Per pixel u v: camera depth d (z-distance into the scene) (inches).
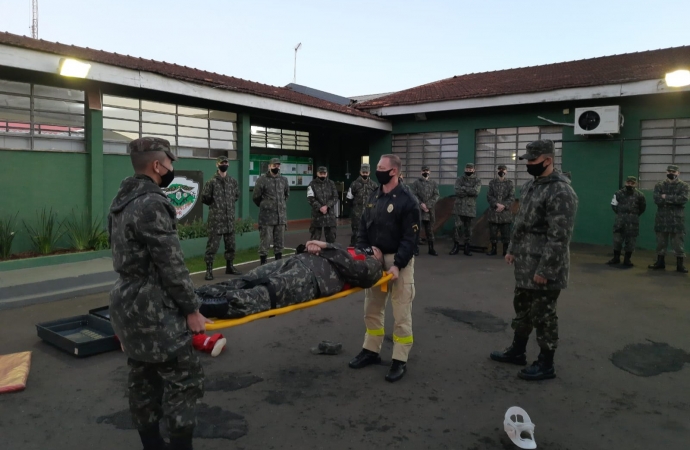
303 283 126.5
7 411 123.9
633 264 340.2
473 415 125.1
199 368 97.0
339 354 167.0
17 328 188.2
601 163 418.3
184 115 376.2
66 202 304.7
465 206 378.9
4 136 277.3
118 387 138.4
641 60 478.9
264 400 131.9
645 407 130.3
